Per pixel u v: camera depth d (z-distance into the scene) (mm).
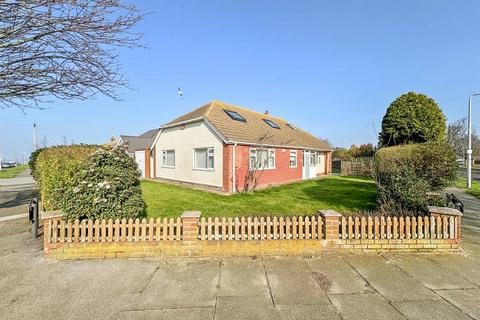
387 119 16844
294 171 18422
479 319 3010
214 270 4289
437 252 4973
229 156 12797
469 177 14977
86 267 4391
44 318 3049
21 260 4656
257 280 3957
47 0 4441
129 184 5582
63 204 4949
